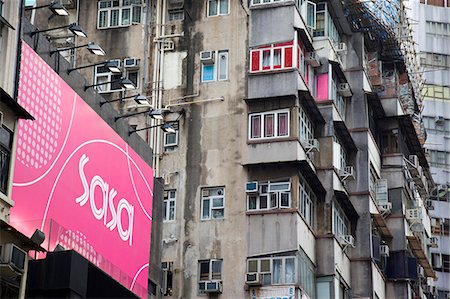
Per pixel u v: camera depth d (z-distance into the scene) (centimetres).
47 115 2798
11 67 2661
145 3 4116
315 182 3906
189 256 3769
